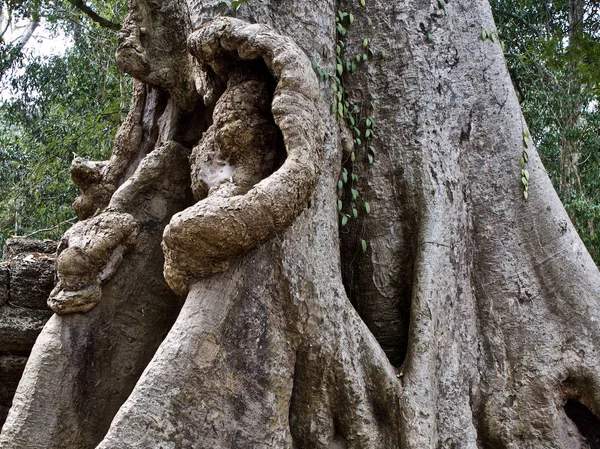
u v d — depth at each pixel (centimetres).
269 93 389
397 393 368
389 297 427
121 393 423
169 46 477
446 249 419
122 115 1184
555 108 1136
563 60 965
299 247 369
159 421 319
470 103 461
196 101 484
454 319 411
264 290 358
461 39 472
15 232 1344
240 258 357
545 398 404
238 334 347
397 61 458
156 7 476
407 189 435
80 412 404
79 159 492
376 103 452
